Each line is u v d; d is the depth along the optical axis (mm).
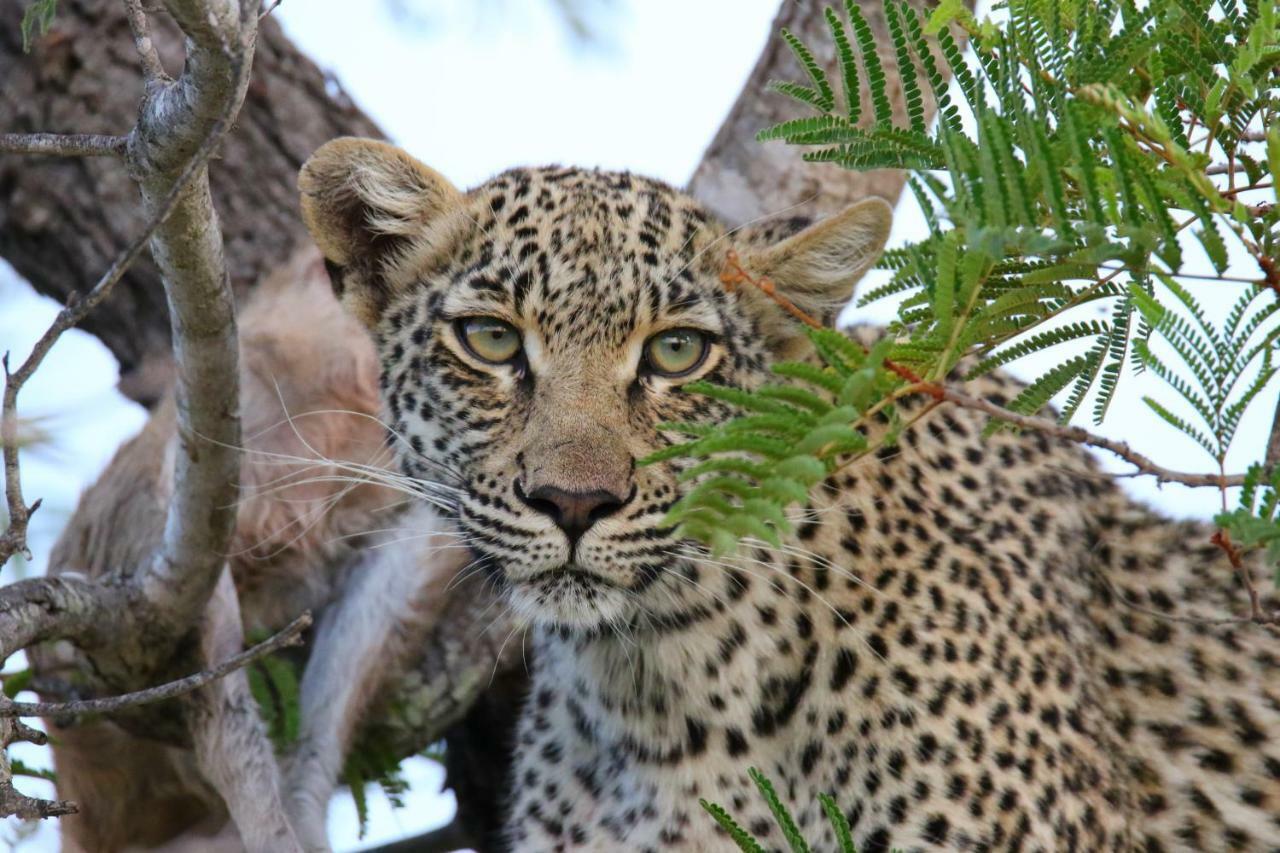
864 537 9492
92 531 12031
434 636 11609
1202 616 10617
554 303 9117
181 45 13320
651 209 9484
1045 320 6500
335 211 10094
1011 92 6270
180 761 11477
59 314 7020
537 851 10109
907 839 9227
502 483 9102
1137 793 10227
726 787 9562
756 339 9500
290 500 12328
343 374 12742
